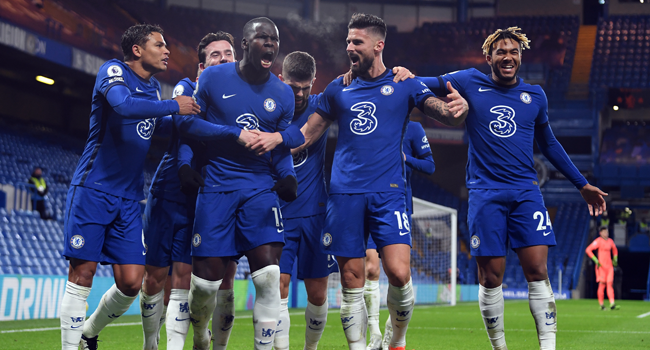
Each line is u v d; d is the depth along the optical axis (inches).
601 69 1264.8
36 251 559.8
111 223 162.6
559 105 1201.4
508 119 177.8
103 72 158.9
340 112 174.9
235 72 159.8
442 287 864.3
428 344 278.4
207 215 153.9
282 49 1224.2
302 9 1343.5
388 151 169.3
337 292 647.1
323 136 201.6
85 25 788.6
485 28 1323.8
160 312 182.7
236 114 157.6
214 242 152.7
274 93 161.0
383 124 169.6
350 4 1386.6
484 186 178.2
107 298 170.2
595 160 1173.7
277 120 163.0
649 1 1389.0
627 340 302.2
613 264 632.4
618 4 1402.6
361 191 167.3
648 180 1141.7
